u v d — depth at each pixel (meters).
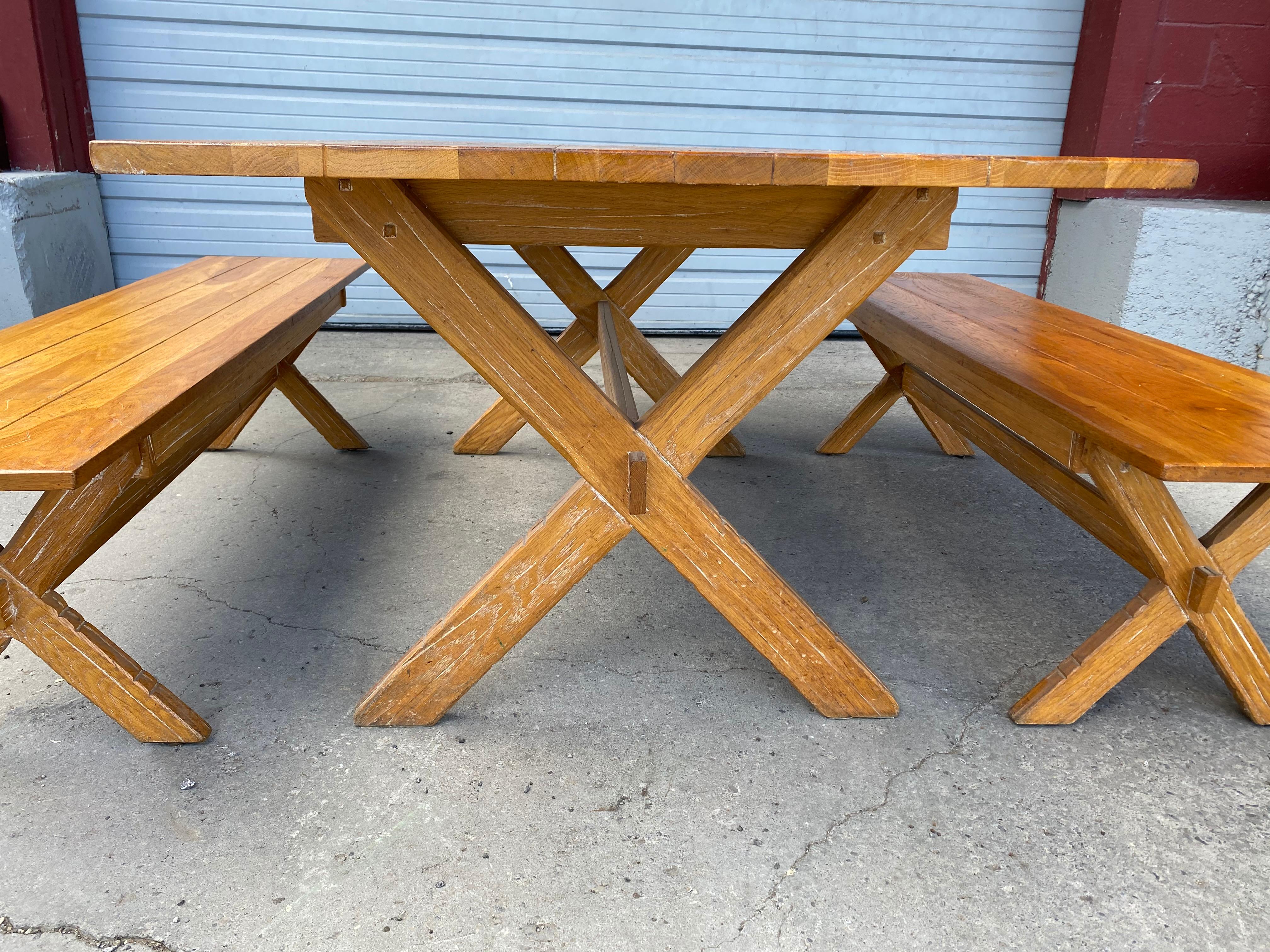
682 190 1.33
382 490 2.58
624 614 1.94
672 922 1.17
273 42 3.92
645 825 1.34
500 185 1.30
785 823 1.35
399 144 1.16
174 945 1.12
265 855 1.26
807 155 1.13
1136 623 1.54
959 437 2.96
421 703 1.54
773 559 2.22
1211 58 4.05
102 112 3.99
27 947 1.11
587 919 1.17
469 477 2.70
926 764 1.49
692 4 3.99
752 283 4.50
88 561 2.11
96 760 1.45
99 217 4.09
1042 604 2.03
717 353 1.40
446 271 1.30
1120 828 1.35
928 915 1.19
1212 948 1.15
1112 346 1.93
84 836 1.29
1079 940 1.16
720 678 1.72
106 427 1.21
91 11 3.82
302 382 2.74
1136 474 1.42
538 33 3.99
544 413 1.39
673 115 4.19
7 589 1.35
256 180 4.14
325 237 1.29
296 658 1.74
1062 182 1.18
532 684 1.68
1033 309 2.38
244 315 1.98
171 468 1.69
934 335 2.00
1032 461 1.85
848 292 1.37
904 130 4.32
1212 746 1.55
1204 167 4.25
